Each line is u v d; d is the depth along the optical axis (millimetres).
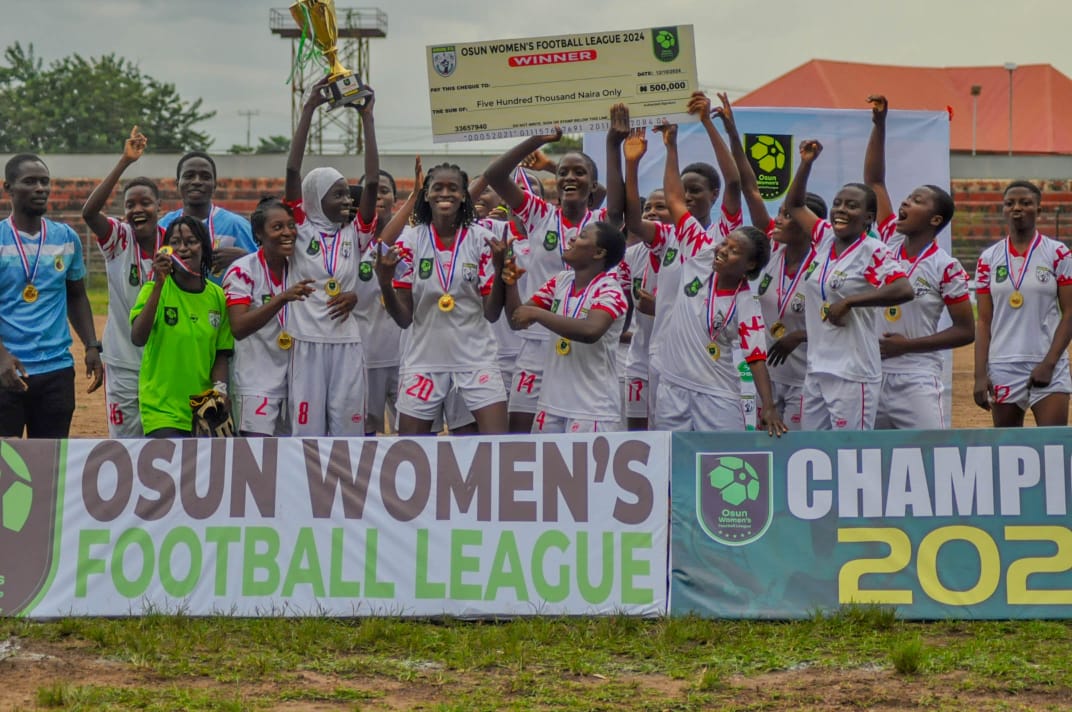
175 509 8281
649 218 10555
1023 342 10539
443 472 8227
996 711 6445
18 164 9781
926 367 9609
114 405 10078
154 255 9867
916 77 49781
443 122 9430
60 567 8250
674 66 9398
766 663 7203
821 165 12398
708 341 9133
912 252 9586
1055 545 8000
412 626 7941
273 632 7789
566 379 8930
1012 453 8062
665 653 7402
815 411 9297
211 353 9141
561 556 8125
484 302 9047
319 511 8234
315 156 37812
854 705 6562
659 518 8133
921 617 7992
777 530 8109
